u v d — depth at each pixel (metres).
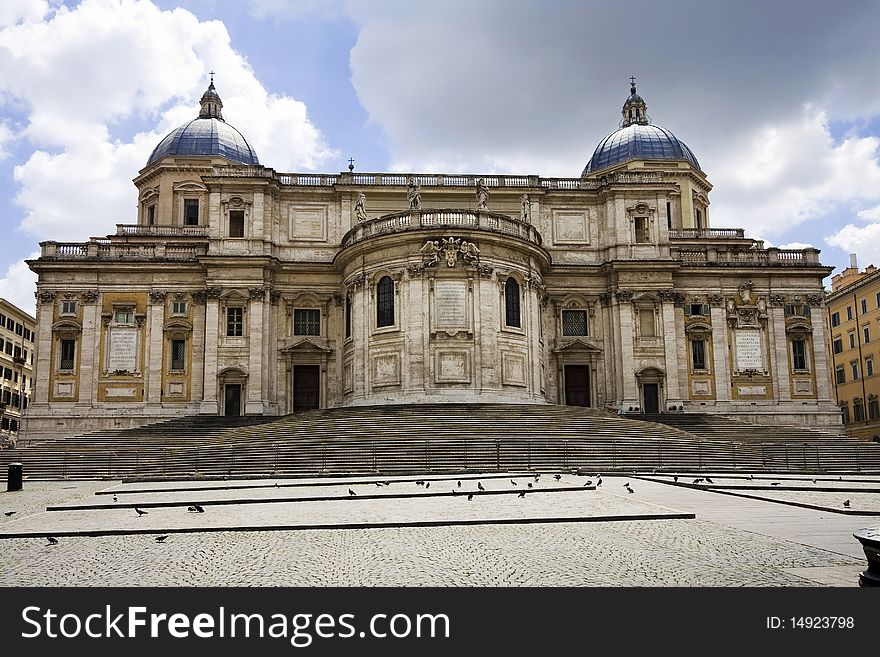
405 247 51.47
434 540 15.70
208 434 46.38
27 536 17.05
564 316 61.47
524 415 44.25
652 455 35.69
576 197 62.50
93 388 58.22
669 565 12.76
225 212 59.47
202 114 77.06
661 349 59.84
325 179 61.94
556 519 18.03
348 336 56.03
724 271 61.69
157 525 18.09
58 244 59.91
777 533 15.91
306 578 12.16
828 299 84.50
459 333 49.88
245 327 58.09
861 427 78.06
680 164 72.50
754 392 60.91
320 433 40.19
